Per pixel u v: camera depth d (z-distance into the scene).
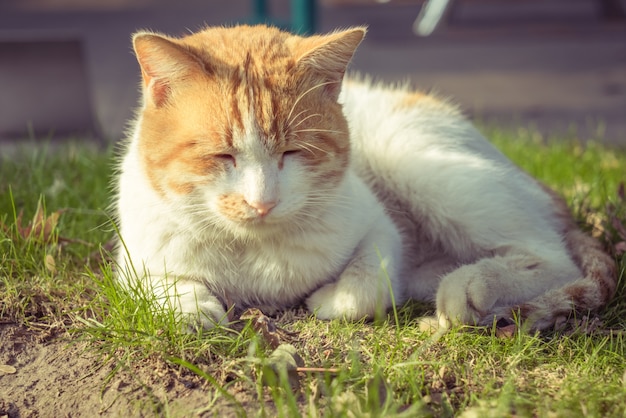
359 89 0.80
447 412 0.60
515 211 0.73
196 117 0.64
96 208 0.82
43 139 1.17
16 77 1.17
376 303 0.67
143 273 0.68
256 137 0.63
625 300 0.71
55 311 0.69
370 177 0.76
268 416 0.59
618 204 0.82
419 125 0.76
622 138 1.25
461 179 0.73
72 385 0.63
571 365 0.64
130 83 1.65
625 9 2.45
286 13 2.52
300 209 0.65
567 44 2.04
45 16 2.53
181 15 2.50
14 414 0.61
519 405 0.60
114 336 0.65
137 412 0.60
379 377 0.60
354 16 2.53
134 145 0.70
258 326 0.65
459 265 0.74
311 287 0.70
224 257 0.68
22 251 0.73
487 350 0.65
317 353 0.64
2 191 0.84
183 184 0.64
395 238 0.72
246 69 0.64
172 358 0.62
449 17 2.29
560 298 0.68
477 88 1.62
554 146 1.06
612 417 0.59
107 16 2.50
